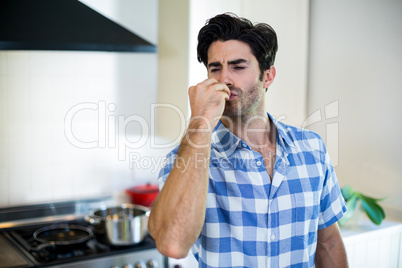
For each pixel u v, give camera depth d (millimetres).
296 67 2637
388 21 2240
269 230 1267
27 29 1983
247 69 1244
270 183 1299
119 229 2174
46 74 2580
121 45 2131
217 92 1183
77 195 2705
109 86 2752
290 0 2621
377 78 2307
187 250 1143
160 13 2836
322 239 1459
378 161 2332
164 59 2822
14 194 2551
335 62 2500
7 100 2504
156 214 1159
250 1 2740
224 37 1241
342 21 2453
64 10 2150
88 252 2133
